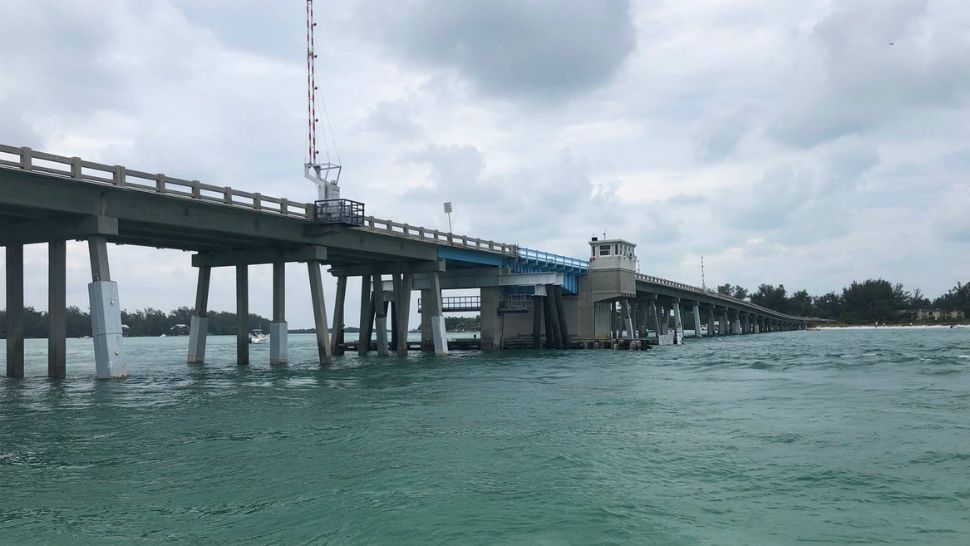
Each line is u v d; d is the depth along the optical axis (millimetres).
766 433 25719
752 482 18875
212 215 53969
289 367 64562
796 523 15523
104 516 16500
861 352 82688
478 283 98000
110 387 44312
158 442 25078
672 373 53969
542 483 18953
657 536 14750
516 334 112562
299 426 28250
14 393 40906
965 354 75000
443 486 18672
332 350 91688
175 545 14555
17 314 51438
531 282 96188
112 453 23234
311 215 62531
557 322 102938
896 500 17109
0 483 19469
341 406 34438
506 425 28250
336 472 20344
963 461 20922
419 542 14461
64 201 44031
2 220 49562
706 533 14922
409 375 53719
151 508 17047
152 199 49156
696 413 31109
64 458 22531
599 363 67312
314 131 65750
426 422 29156
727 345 116188
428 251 81875
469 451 23062
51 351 49312
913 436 24781
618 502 17141
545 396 38344
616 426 27766
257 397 38500
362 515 16219
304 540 14688
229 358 91188
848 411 30938
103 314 47281
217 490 18547
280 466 21156
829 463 20844
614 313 128500
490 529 15219
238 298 68688
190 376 53688
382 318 86625
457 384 45875
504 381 47906
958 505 16672
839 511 16328
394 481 19219
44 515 16625
